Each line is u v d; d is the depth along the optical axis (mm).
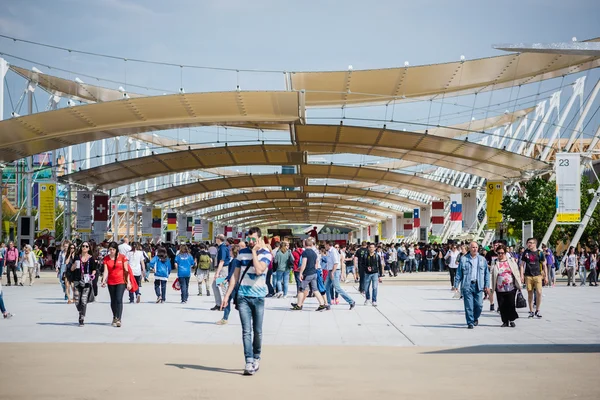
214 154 56031
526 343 13359
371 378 9555
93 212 57031
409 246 61812
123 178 60094
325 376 9719
